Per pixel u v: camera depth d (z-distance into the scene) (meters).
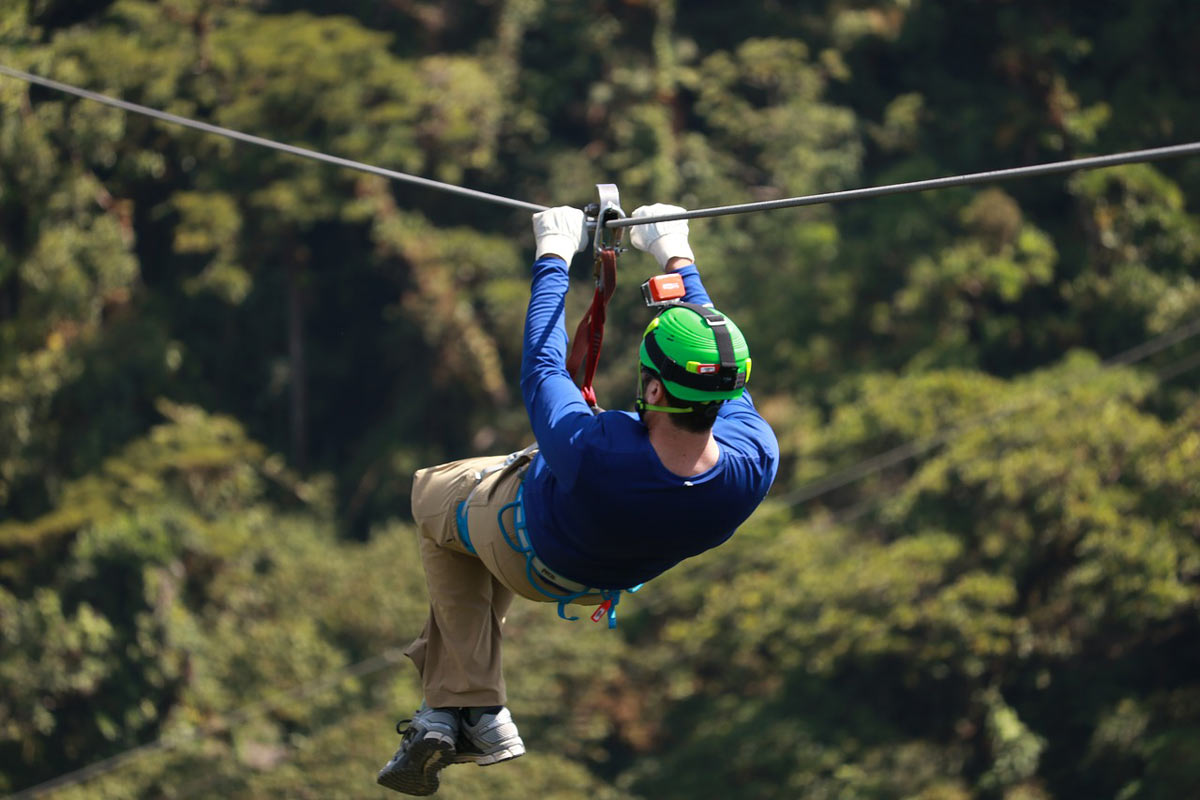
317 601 110.69
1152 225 127.44
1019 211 126.81
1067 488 88.44
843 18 148.75
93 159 121.38
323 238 143.12
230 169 132.12
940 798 87.19
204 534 109.12
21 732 98.25
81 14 135.25
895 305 122.62
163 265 136.50
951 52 150.12
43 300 116.44
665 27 142.50
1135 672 94.88
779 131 139.62
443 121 134.88
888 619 89.56
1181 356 113.94
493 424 131.75
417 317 130.25
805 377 121.31
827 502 104.50
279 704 99.19
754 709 96.12
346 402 143.00
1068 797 91.75
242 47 132.50
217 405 135.50
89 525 108.12
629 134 136.38
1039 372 110.19
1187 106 137.75
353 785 90.50
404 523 128.12
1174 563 85.12
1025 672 94.88
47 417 116.75
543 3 142.75
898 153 144.88
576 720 99.00
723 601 96.56
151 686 102.69
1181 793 84.06
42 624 99.44
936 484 93.19
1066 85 138.75
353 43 133.88
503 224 141.00
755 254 134.75
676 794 94.19
